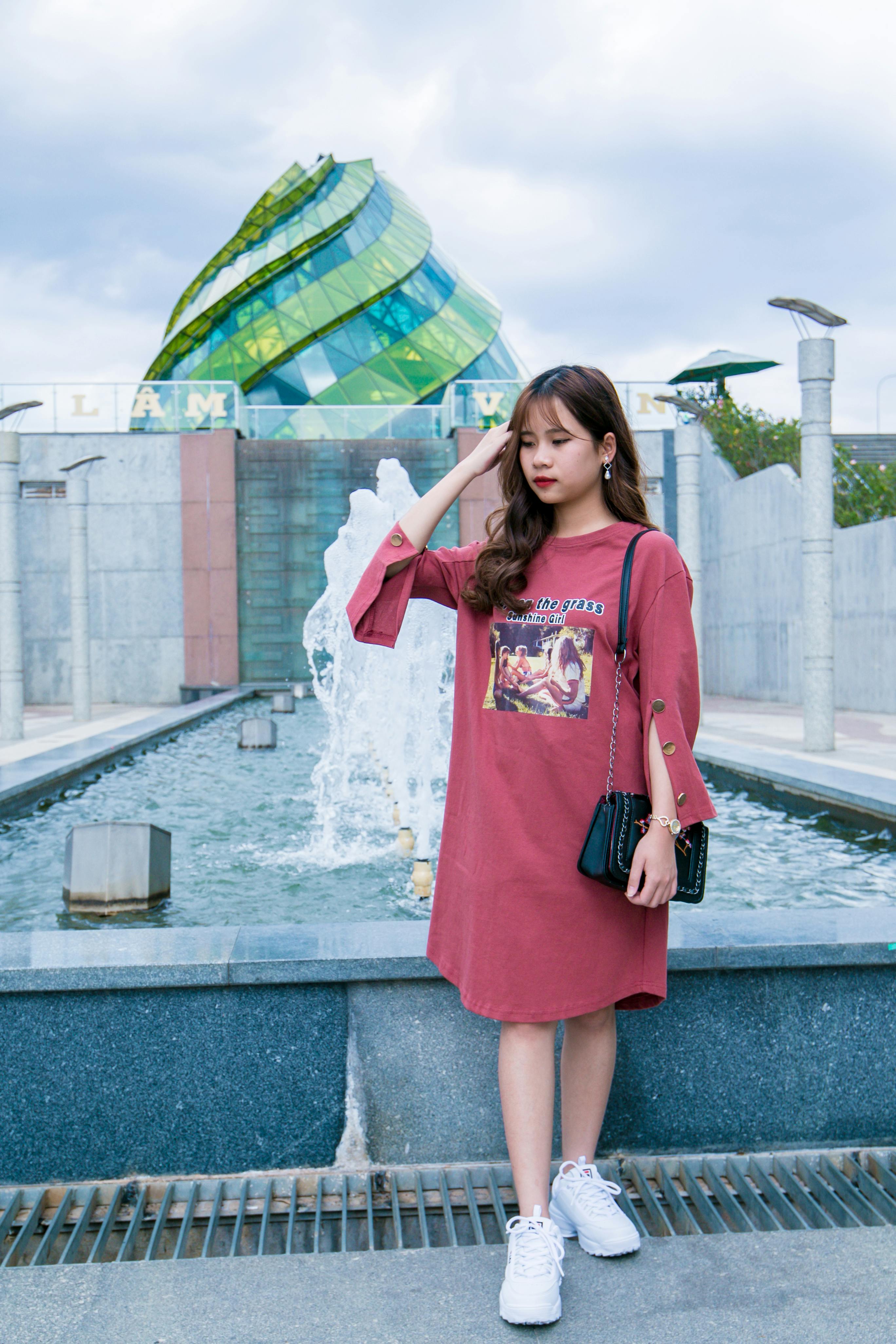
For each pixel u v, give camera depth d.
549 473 1.75
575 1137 1.90
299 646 21.20
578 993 1.72
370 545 7.07
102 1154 2.29
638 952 1.80
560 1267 1.64
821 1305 1.66
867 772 7.61
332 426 21.84
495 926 1.73
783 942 2.36
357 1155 2.33
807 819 6.46
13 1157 2.28
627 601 1.73
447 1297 1.69
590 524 1.82
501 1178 2.29
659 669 1.71
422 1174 2.28
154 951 2.36
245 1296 1.70
